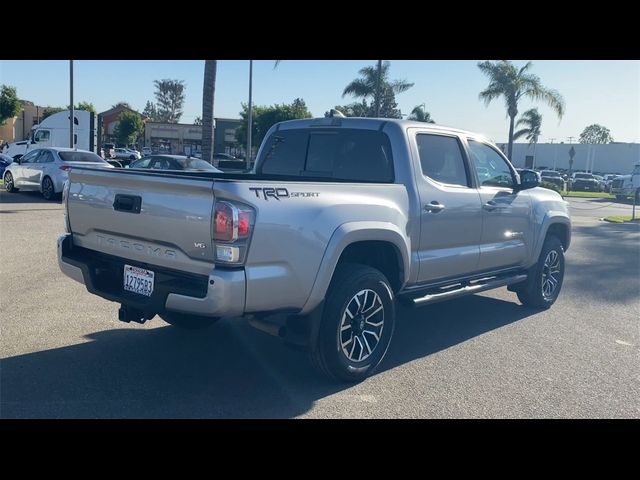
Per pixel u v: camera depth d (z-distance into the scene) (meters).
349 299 4.89
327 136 6.29
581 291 9.24
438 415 4.57
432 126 6.14
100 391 4.76
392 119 5.94
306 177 6.32
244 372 5.27
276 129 6.81
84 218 5.21
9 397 4.59
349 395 4.88
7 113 55.88
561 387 5.23
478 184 6.58
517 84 36.19
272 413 4.50
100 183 5.02
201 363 5.45
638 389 5.24
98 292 4.98
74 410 4.41
